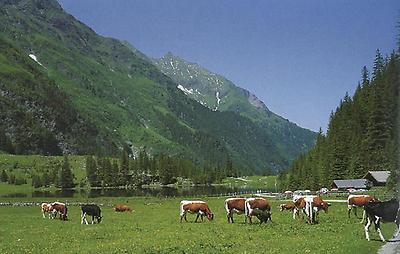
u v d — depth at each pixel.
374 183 106.81
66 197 143.75
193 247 29.14
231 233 36.56
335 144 134.25
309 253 26.05
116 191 194.12
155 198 123.44
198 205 50.41
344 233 35.56
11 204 98.00
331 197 91.44
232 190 192.62
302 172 154.25
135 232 40.09
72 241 34.94
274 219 49.69
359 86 166.12
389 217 32.44
